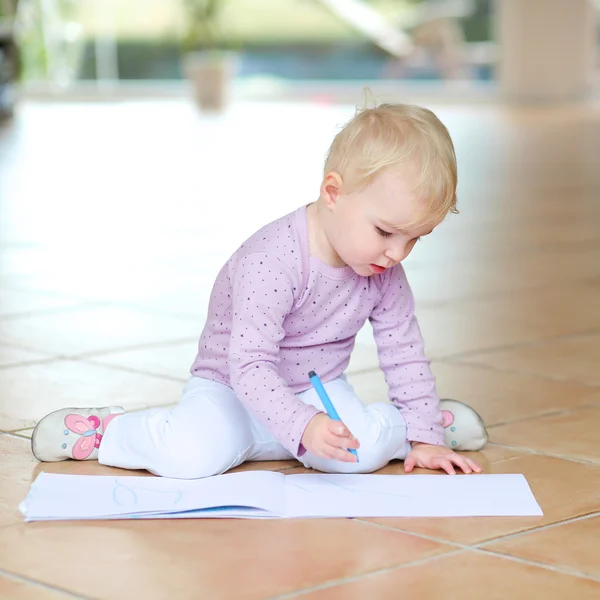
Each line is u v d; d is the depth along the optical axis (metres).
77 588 1.44
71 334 3.01
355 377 2.57
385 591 1.44
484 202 6.32
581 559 1.55
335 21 14.99
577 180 7.39
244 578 1.47
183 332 3.04
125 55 15.80
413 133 1.76
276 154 8.82
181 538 1.62
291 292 1.90
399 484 1.86
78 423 1.94
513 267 4.21
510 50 14.63
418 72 14.95
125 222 5.36
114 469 1.91
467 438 2.05
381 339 2.05
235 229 5.13
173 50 15.69
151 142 9.90
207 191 6.63
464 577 1.49
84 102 15.25
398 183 1.74
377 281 2.00
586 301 3.56
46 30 15.58
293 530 1.65
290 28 15.14
